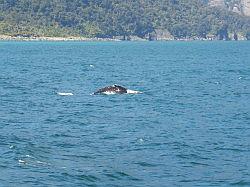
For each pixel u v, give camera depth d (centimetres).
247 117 7662
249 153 5391
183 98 9888
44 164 4834
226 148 5597
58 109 8350
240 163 5009
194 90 11319
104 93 10431
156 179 4488
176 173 4666
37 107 8556
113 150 5438
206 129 6700
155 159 5106
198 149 5531
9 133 6256
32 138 5969
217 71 17125
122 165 4869
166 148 5553
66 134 6269
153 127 6800
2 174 4512
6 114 7794
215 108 8612
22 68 17700
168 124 7044
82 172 4612
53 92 10725
